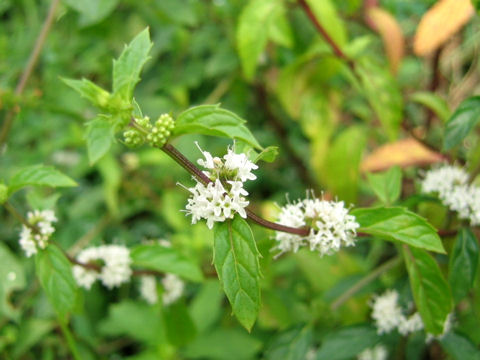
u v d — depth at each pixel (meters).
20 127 0.31
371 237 0.14
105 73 0.33
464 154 0.24
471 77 0.29
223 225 0.11
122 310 0.24
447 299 0.14
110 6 0.22
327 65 0.25
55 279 0.15
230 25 0.29
